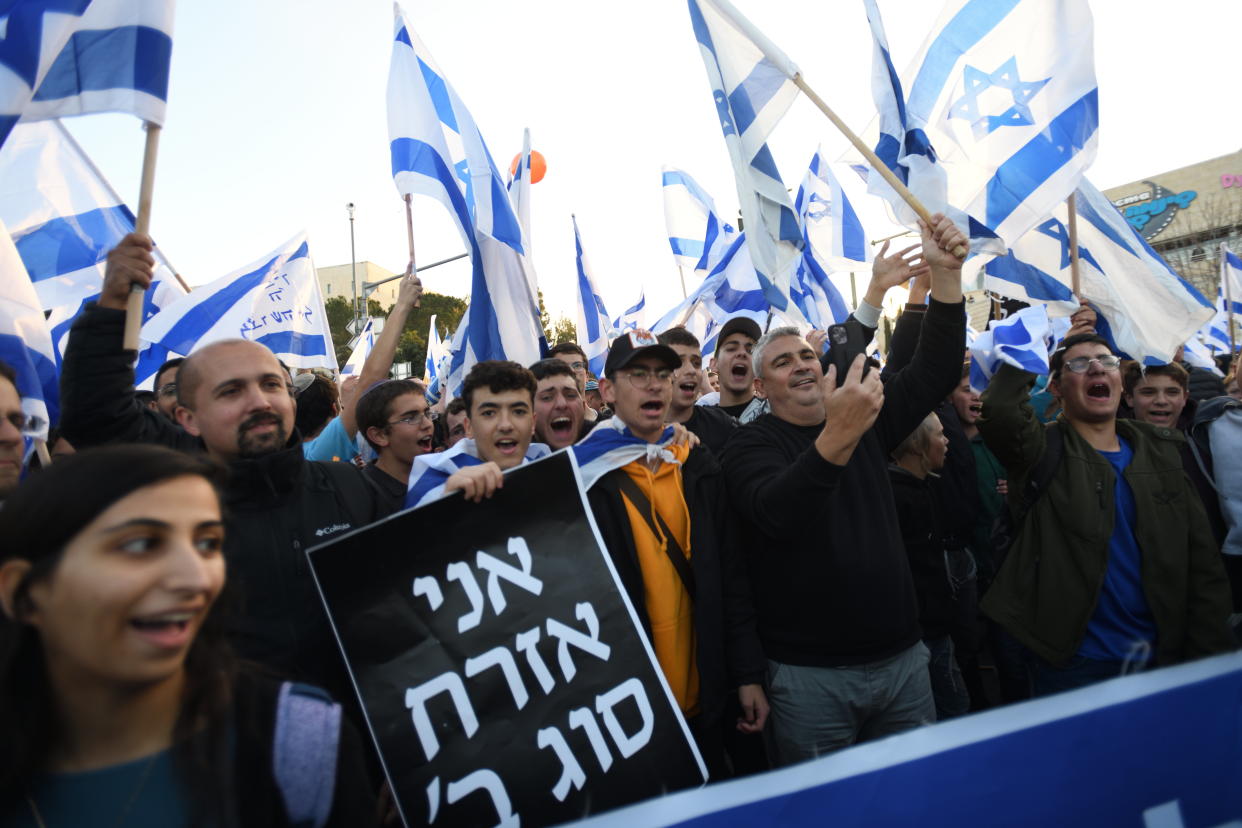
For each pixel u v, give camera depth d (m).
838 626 2.66
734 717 2.83
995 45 3.60
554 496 2.32
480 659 2.13
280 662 2.05
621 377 2.80
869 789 1.13
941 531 3.83
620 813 1.07
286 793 1.20
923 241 2.91
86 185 3.91
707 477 2.82
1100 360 2.97
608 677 2.19
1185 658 2.87
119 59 2.30
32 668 1.12
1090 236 4.20
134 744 1.16
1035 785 1.20
